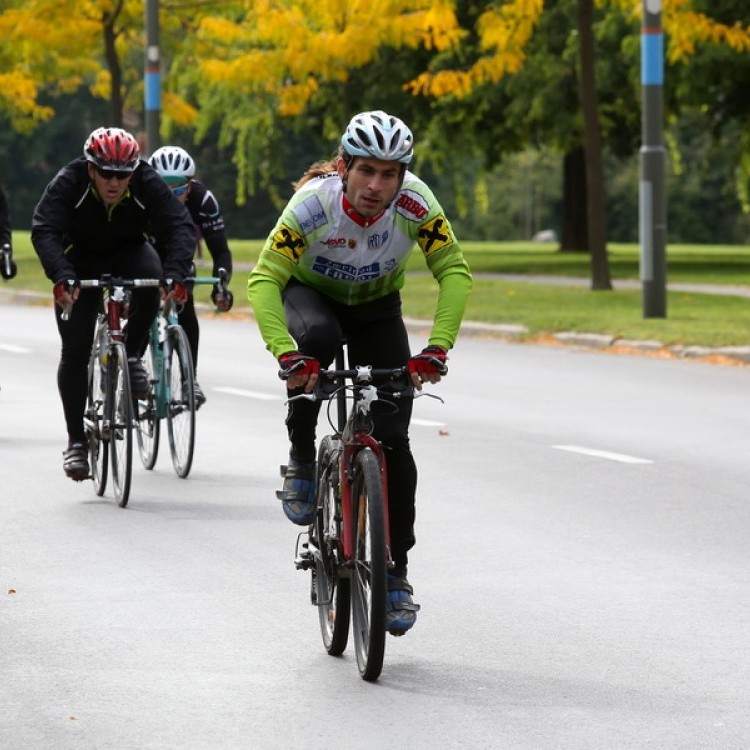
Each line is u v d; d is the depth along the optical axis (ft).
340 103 354.54
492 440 100.12
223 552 68.90
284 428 105.50
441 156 380.99
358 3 248.93
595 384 129.29
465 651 53.88
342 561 51.80
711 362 146.92
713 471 89.15
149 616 58.13
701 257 374.22
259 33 261.65
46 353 151.02
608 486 84.69
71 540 71.31
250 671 51.42
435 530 73.67
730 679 50.72
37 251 77.41
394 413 52.08
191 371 86.53
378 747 44.14
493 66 220.43
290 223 52.08
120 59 304.91
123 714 46.98
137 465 92.32
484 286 233.35
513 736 45.09
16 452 95.35
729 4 286.05
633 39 285.64
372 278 53.72
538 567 66.33
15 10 268.00
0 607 59.36
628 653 53.67
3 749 43.83
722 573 65.41
